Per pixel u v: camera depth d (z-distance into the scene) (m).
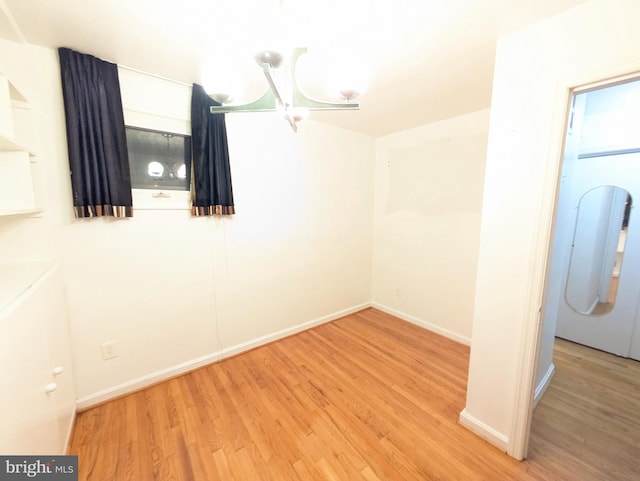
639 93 2.21
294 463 1.41
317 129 2.79
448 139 2.69
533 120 1.28
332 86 0.98
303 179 2.73
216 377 2.11
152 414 1.72
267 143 2.43
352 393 1.94
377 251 3.52
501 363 1.47
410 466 1.39
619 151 2.41
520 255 1.36
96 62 1.60
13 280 1.17
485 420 1.57
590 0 1.10
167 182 1.99
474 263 2.58
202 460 1.42
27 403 1.00
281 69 1.05
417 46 1.48
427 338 2.79
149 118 1.87
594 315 2.62
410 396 1.91
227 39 1.43
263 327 2.61
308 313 2.97
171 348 2.08
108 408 1.76
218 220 2.21
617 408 1.82
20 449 0.93
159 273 1.97
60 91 1.54
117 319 1.83
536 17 1.22
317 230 2.92
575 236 2.69
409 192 3.08
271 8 1.19
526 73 1.29
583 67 1.14
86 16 1.25
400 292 3.28
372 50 1.51
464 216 2.63
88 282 1.71
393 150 3.21
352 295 3.41
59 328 1.46
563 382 2.10
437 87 1.97
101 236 1.73
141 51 1.54
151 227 1.91
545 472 1.36
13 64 1.41
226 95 0.98
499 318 1.46
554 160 1.23
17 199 1.40
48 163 1.54
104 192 1.67
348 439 1.55
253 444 1.51
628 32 1.03
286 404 1.82
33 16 1.25
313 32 1.35
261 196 2.45
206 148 2.04
